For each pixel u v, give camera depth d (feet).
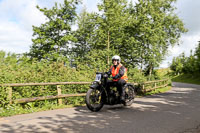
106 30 68.44
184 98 35.35
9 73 24.12
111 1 67.62
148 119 18.10
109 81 22.80
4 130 14.02
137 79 46.83
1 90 20.20
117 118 18.35
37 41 80.43
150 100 31.96
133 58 72.64
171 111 22.25
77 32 90.43
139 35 70.79
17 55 84.28
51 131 13.96
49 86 25.62
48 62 30.25
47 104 24.00
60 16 85.20
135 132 14.07
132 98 26.00
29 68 27.17
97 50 68.85
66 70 30.32
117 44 72.90
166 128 15.26
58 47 84.07
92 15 70.08
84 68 35.27
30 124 15.79
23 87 23.20
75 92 28.22
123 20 72.59
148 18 72.18
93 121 17.08
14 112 19.79
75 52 88.38
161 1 98.27
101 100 22.15
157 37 70.23
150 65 74.79
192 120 18.08
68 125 15.65
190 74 201.57
